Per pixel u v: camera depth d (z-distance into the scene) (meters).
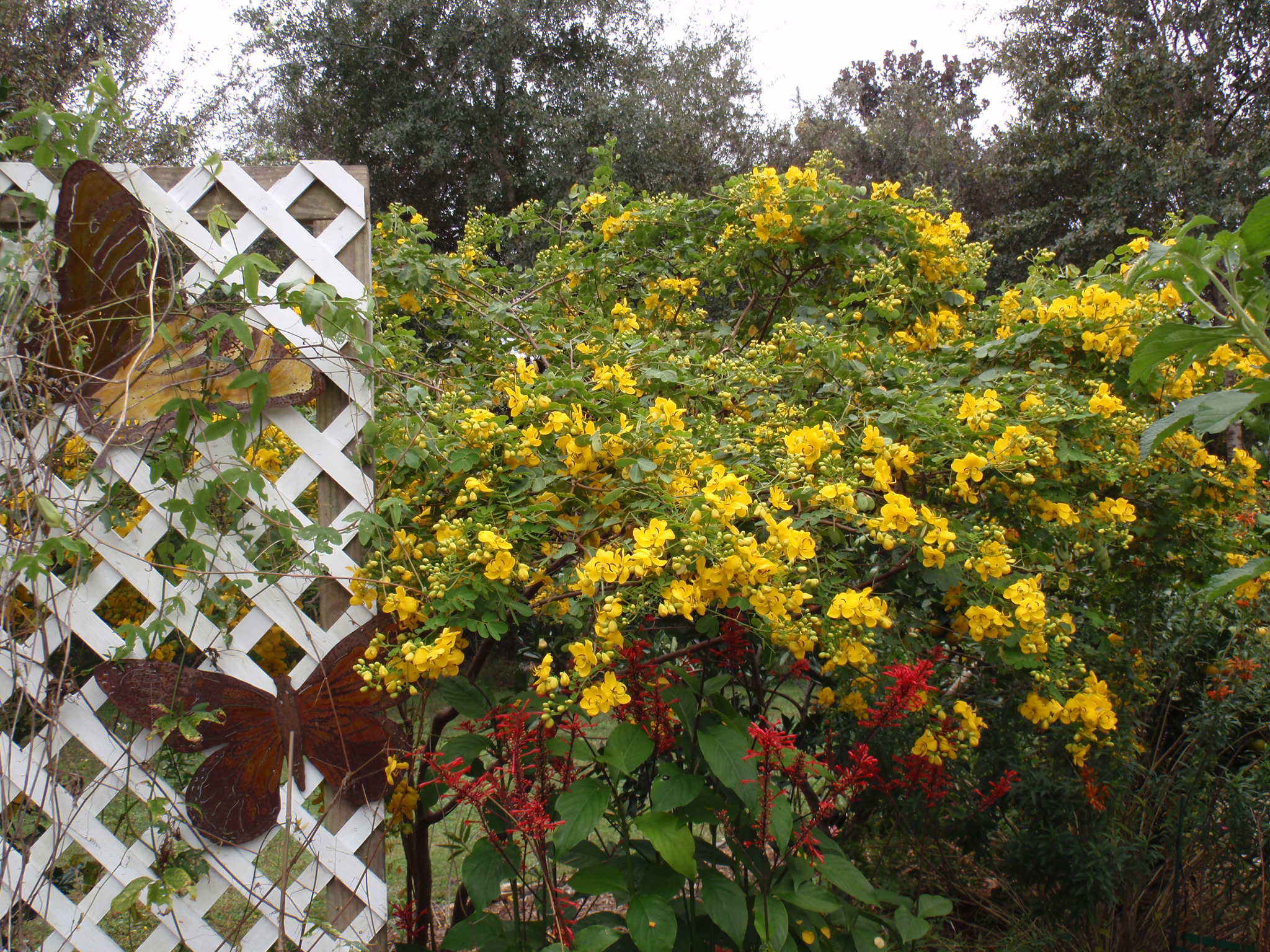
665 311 3.21
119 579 1.59
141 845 1.59
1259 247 1.13
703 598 1.68
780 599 1.59
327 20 9.17
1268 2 9.12
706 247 3.19
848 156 12.30
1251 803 2.38
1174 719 2.83
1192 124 9.52
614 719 2.04
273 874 1.71
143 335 1.57
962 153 11.95
